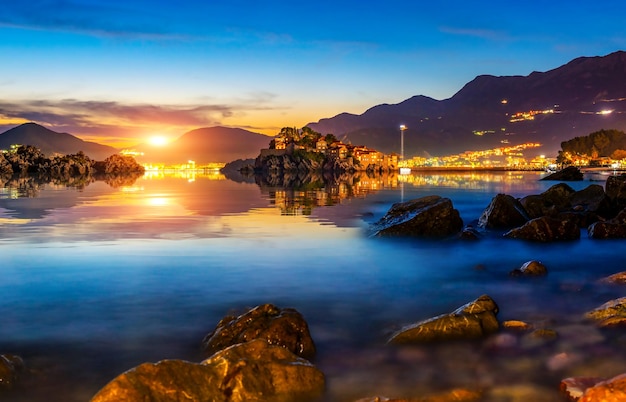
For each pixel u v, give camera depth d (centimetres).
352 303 1277
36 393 779
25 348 955
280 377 779
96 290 1376
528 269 1602
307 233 2470
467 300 1307
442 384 822
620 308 1104
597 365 884
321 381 806
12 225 2677
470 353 938
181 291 1371
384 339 1022
